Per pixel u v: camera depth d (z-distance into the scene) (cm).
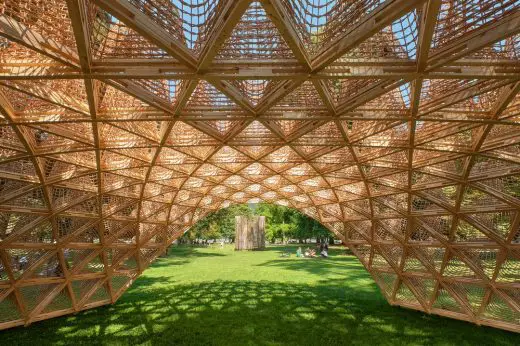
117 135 1287
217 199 2683
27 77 726
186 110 1054
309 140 1345
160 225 2453
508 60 745
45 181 1472
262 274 3494
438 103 989
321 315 1984
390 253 2230
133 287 2819
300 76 790
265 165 1762
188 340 1578
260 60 768
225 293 2570
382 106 1091
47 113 1016
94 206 1891
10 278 1697
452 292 1925
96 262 2200
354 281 3094
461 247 1794
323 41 745
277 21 587
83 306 2084
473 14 647
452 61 714
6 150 1288
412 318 1945
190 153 1473
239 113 1078
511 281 1672
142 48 762
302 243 9331
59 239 1838
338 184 2005
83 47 654
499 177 1362
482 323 1802
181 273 3575
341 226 2661
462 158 1432
